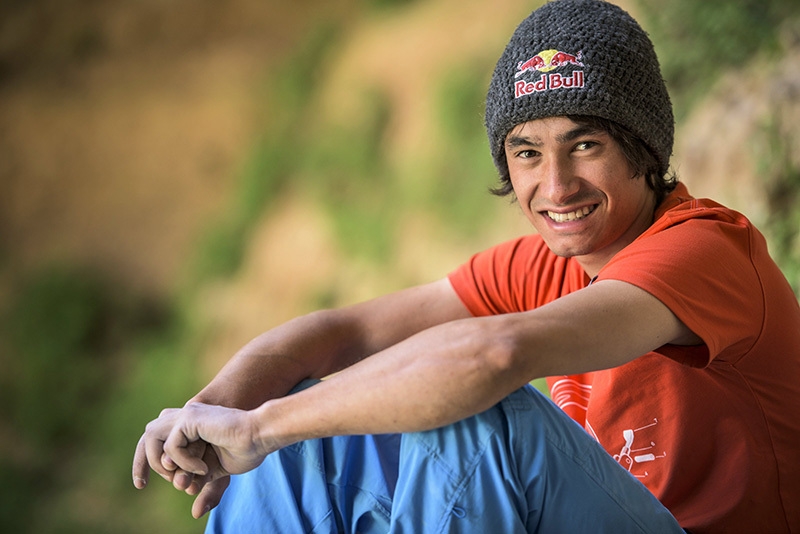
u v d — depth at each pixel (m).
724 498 3.78
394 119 17.78
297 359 4.17
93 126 22.50
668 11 10.38
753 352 3.66
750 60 9.41
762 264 3.73
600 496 3.38
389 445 3.62
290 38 21.77
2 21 24.06
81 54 23.42
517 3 17.22
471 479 3.21
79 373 19.38
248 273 18.84
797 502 3.79
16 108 23.08
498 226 15.12
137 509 16.70
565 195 3.73
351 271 17.14
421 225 16.20
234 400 3.92
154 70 22.64
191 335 18.83
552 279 4.37
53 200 22.11
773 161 8.15
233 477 3.73
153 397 18.09
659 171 3.97
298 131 19.39
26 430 18.94
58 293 20.47
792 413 3.77
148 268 20.69
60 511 17.12
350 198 17.81
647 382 3.84
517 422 3.22
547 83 3.62
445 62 17.44
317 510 3.55
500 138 3.90
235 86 21.62
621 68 3.62
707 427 3.80
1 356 20.25
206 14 22.81
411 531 3.29
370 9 19.75
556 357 3.12
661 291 3.30
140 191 21.56
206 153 21.34
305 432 3.30
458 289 4.59
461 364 3.07
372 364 3.22
